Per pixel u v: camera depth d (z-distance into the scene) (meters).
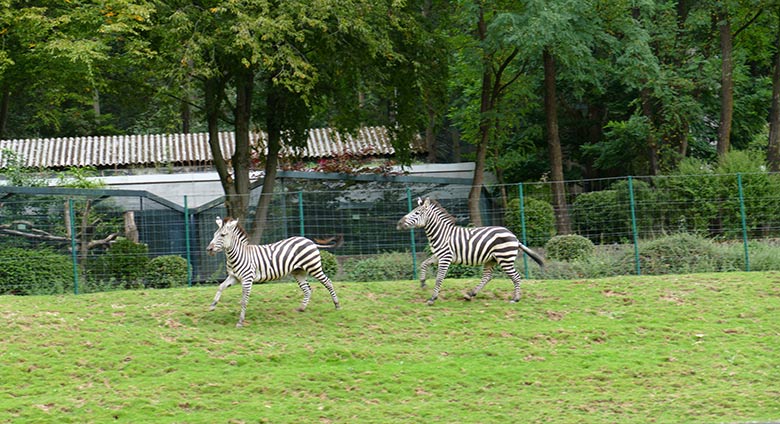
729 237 25.66
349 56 25.53
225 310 18.41
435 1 31.50
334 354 16.14
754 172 25.98
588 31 27.38
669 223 26.62
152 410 13.64
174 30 22.80
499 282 20.86
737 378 15.10
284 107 27.31
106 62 26.30
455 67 32.91
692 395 14.27
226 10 23.38
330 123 29.91
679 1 35.72
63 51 23.06
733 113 34.28
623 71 29.66
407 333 17.44
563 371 15.51
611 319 18.28
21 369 15.16
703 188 26.23
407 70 26.91
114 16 23.77
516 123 32.69
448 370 15.48
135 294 19.56
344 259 24.94
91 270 21.66
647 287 20.20
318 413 13.63
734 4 29.67
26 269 21.00
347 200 29.98
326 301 19.22
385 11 24.97
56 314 17.83
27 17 22.97
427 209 19.38
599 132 36.44
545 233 26.34
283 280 22.16
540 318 18.33
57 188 23.83
